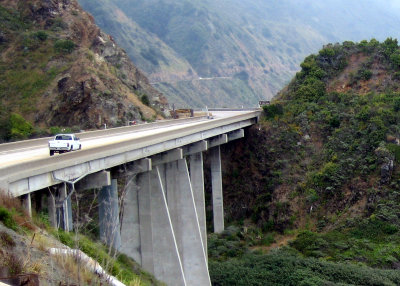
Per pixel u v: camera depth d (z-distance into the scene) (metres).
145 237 41.94
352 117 72.94
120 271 26.34
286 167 72.12
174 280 42.69
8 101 71.31
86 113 69.12
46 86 72.00
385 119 69.19
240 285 50.28
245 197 72.62
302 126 75.69
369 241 57.53
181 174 51.00
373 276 48.97
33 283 17.05
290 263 53.09
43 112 69.44
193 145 57.53
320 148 72.81
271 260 54.31
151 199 43.41
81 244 24.34
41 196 29.48
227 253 60.31
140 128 61.12
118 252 32.28
